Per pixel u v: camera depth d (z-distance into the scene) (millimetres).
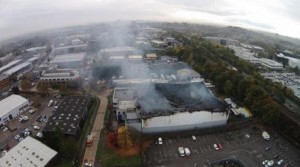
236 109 110000
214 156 83625
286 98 125188
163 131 97062
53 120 97812
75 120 97812
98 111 113875
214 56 180750
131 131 89438
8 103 114000
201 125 99312
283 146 89125
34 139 85375
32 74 160750
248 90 114125
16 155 78688
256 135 95625
